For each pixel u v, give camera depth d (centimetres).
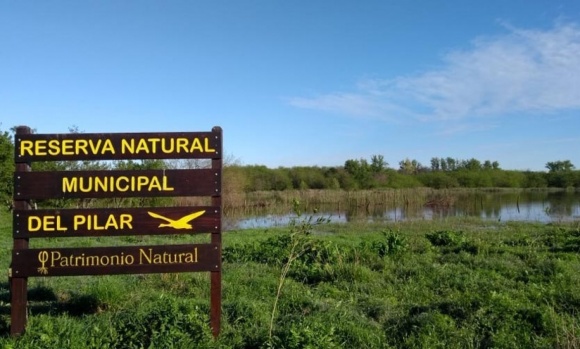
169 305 553
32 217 534
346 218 2759
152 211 548
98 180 543
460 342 510
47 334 495
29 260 531
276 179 5294
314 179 5600
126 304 646
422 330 542
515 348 494
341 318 576
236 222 2497
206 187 555
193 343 486
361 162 6028
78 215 539
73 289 766
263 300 686
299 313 613
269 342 487
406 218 2686
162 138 550
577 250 1106
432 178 6794
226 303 636
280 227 2159
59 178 540
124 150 546
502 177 7469
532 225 1997
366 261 991
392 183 6069
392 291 760
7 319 586
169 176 551
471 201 4534
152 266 545
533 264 921
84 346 475
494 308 583
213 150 557
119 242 1373
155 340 485
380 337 536
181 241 1427
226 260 1051
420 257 1029
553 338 513
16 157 535
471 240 1224
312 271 878
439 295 729
